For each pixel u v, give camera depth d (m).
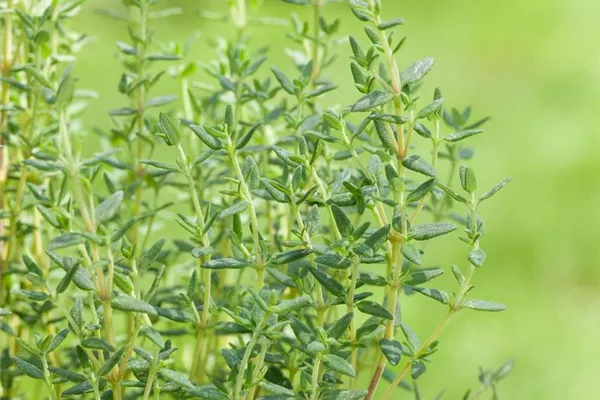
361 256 0.50
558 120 1.57
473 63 1.83
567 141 1.47
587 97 1.67
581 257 1.20
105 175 0.56
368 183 0.51
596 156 1.40
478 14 2.04
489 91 1.71
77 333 0.50
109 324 0.50
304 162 0.51
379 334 0.52
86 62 1.37
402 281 0.51
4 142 0.59
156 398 0.51
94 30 1.53
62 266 0.50
